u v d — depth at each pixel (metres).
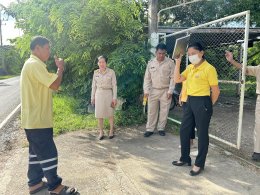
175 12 14.44
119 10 7.74
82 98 9.34
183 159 4.62
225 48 10.99
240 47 11.09
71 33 8.30
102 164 4.79
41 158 3.58
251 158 4.91
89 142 5.92
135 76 7.48
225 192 3.79
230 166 4.60
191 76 4.28
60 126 6.88
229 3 13.52
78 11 8.30
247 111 9.48
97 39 8.12
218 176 4.25
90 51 8.30
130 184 4.06
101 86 5.95
